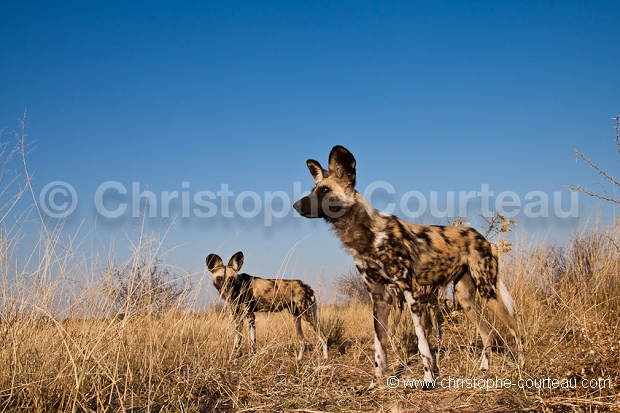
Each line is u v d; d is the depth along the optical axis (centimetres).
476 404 383
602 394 346
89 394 366
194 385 416
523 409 346
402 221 510
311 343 723
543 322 554
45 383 350
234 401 393
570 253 722
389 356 577
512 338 540
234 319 574
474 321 521
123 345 408
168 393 385
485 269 521
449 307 681
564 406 342
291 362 525
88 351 356
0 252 356
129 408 360
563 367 385
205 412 381
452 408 380
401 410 385
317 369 470
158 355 434
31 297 361
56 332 376
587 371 367
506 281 688
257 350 545
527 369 419
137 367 423
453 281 544
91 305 396
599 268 645
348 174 496
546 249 710
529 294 659
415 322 462
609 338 371
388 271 478
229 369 464
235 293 689
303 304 694
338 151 498
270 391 425
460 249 520
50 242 371
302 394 422
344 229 492
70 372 346
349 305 984
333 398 412
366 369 538
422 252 498
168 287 476
